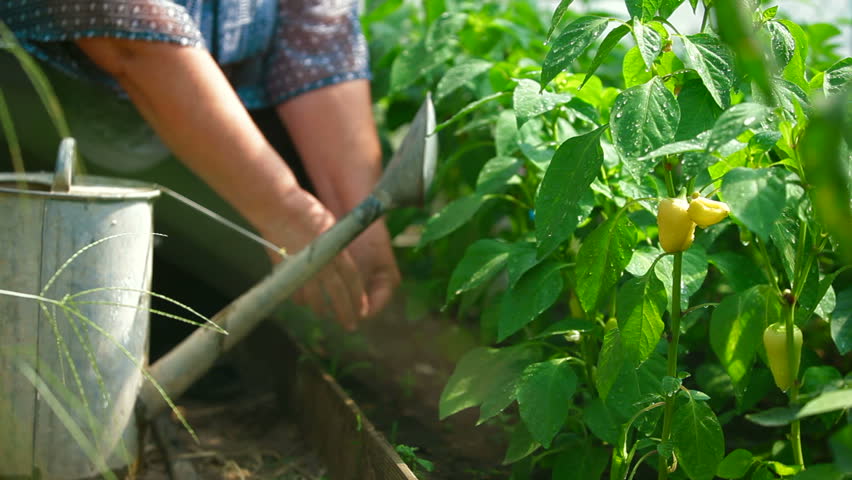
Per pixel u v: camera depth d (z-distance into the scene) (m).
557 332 1.23
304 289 1.89
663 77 1.03
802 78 1.02
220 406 1.96
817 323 1.48
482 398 1.27
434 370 2.07
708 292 1.61
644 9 1.01
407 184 1.47
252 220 1.75
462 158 2.01
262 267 2.23
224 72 2.03
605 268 1.09
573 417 1.39
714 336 1.04
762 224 0.80
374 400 1.85
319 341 2.28
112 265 1.32
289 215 1.71
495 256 1.38
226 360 2.29
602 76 2.25
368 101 2.09
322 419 1.64
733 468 1.02
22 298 1.28
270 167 1.68
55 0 1.58
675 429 1.02
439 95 1.60
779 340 0.95
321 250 1.47
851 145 0.83
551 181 1.05
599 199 1.36
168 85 1.59
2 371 1.29
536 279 1.27
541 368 1.17
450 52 2.01
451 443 1.59
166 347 2.24
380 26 2.53
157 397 1.45
